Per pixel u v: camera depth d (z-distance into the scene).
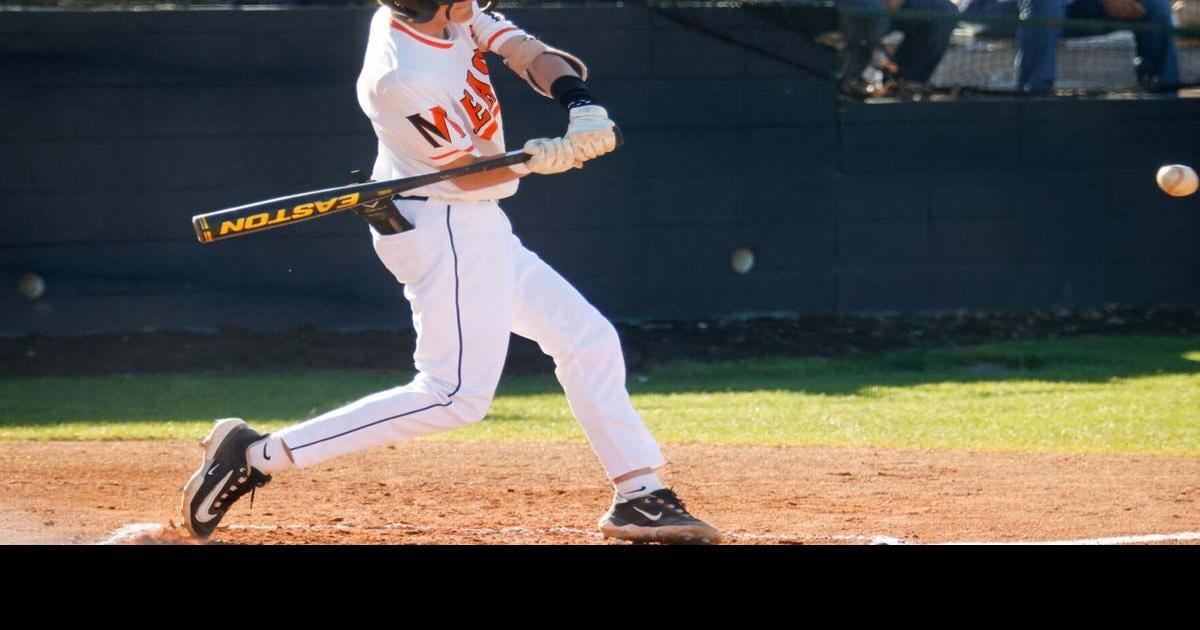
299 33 27.25
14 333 26.80
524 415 21.05
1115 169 30.52
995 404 22.03
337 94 27.56
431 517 13.29
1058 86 30.64
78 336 26.95
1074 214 30.52
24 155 26.56
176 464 16.20
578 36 28.22
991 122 29.94
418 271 10.13
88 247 27.00
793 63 29.05
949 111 29.77
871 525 13.01
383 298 28.30
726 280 29.48
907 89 30.02
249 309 27.77
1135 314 30.56
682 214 29.06
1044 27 29.95
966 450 18.00
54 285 26.95
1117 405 21.75
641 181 28.83
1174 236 30.89
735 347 27.47
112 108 26.78
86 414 20.69
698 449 17.95
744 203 29.33
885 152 29.67
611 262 28.92
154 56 26.80
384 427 10.17
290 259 27.84
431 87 9.60
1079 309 30.78
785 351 27.25
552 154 10.04
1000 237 30.33
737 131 29.06
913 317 30.02
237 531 11.90
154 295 27.39
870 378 24.83
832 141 29.45
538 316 10.83
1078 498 14.52
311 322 28.02
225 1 28.53
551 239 28.59
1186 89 30.64
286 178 27.58
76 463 16.20
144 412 20.94
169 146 27.08
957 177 29.98
